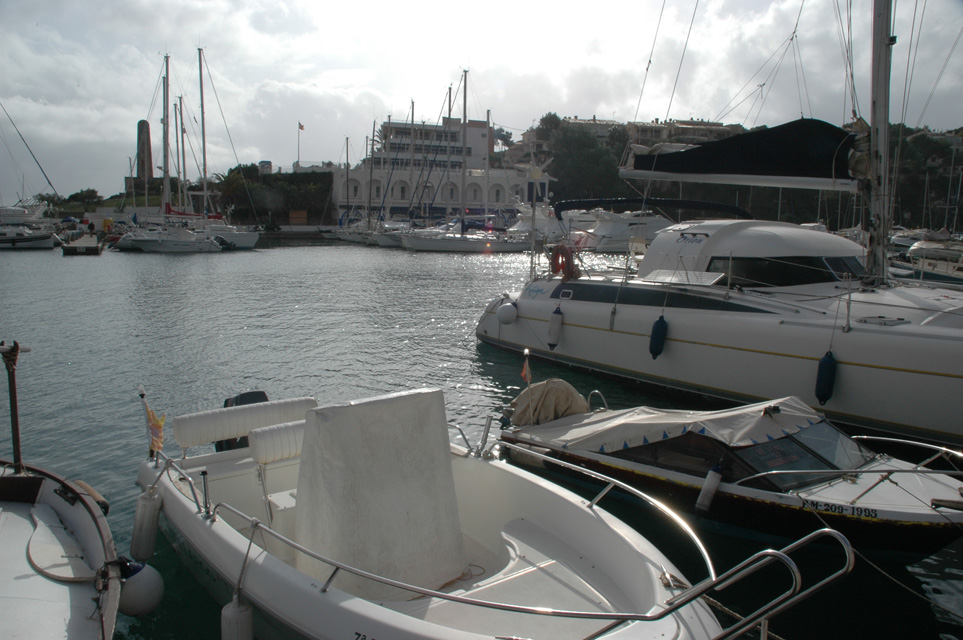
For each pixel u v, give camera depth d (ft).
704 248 41.09
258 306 79.87
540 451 27.43
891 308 34.17
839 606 19.63
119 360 50.42
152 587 16.84
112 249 186.80
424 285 105.09
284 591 13.70
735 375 36.29
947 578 21.20
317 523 14.66
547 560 16.02
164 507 18.90
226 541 15.74
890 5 36.78
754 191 159.33
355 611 12.66
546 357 49.26
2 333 61.16
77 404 38.86
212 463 20.81
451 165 317.63
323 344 56.90
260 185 284.82
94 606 14.76
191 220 193.06
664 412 26.50
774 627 18.78
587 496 26.13
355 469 14.51
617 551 15.24
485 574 16.72
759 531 21.83
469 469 19.99
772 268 39.04
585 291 46.42
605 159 253.03
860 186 39.19
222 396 41.04
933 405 29.50
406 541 14.97
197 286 101.30
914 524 19.83
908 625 18.84
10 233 188.34
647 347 40.91
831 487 21.67
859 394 31.50
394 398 15.17
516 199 261.65
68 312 74.08
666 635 11.94
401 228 227.81
